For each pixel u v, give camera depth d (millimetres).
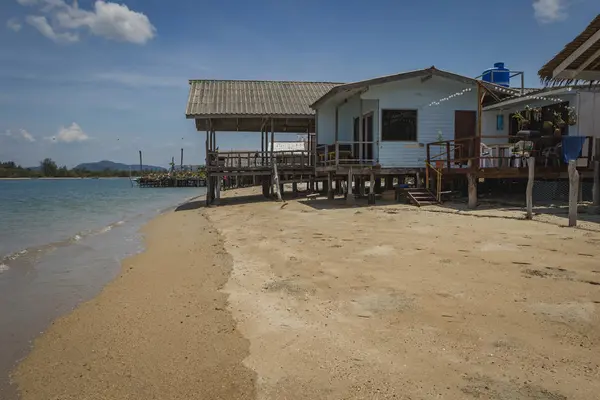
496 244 8234
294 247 9055
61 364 4570
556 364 3752
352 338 4500
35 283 8031
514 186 16297
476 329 4523
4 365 4621
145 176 71750
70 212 23969
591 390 3344
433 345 4219
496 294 5516
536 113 15781
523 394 3328
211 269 8023
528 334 4352
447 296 5543
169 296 6629
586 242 8078
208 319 5445
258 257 8539
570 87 13445
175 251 10461
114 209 26016
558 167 12805
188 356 4461
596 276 6074
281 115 21656
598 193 11516
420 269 6832
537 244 8062
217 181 22984
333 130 20891
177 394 3750
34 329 5641
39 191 56344
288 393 3570
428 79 16562
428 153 15750
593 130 13711
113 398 3783
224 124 25516
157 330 5266
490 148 15281
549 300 5223
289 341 4559
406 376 3686
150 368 4289
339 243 9117
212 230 13219
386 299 5555
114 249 11547
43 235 14562
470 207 13406
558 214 11281
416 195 15438
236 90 24500
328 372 3855
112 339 5105
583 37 9266
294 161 23016
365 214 13344
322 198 20828
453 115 16922
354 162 18125
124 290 7223
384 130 16531
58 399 3863
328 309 5371
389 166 16578
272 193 22844
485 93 16047
